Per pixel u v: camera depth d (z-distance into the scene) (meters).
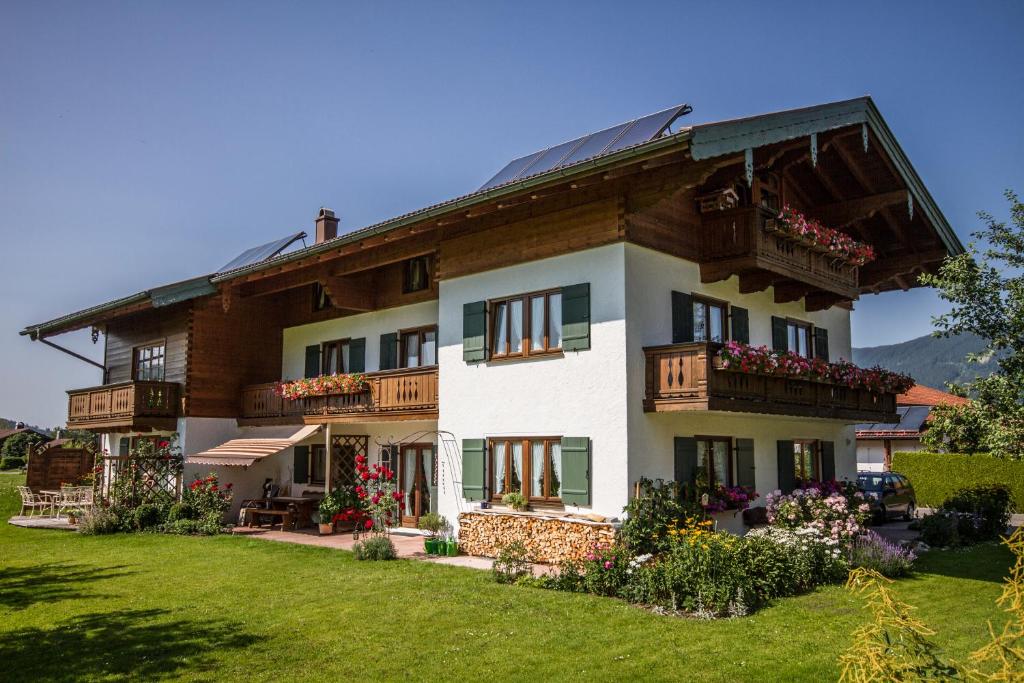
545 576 11.91
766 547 11.39
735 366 13.37
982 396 14.08
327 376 19.36
